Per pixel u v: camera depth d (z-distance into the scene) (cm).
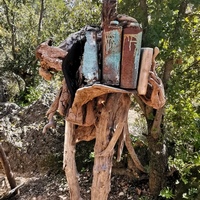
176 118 452
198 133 437
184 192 434
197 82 440
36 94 1014
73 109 248
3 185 568
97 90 220
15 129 681
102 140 266
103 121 262
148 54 226
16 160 634
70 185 303
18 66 1138
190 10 418
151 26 358
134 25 218
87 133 291
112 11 224
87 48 233
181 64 425
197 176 443
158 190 454
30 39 1149
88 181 529
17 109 771
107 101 260
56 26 841
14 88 1197
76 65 257
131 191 483
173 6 360
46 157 609
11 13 1144
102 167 270
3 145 649
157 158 441
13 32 1147
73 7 587
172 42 368
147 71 227
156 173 445
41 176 584
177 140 472
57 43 582
